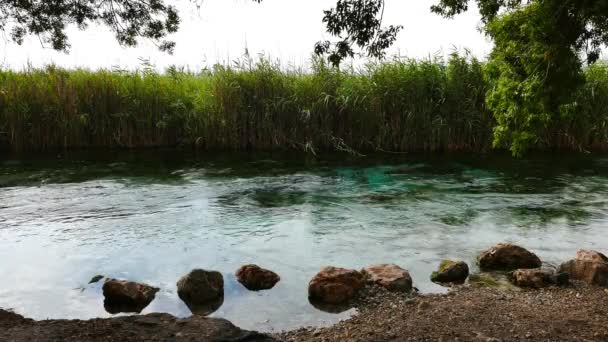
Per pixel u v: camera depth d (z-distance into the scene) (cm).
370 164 1385
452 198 986
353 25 625
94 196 1005
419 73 1625
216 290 537
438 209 902
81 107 1664
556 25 673
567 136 1622
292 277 592
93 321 444
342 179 1183
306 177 1206
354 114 1622
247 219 841
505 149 1627
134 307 515
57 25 887
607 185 1099
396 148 1625
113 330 426
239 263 636
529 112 735
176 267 621
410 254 671
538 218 841
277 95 1645
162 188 1082
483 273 609
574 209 897
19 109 1592
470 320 457
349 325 461
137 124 1672
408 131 1602
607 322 446
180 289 540
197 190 1064
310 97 1633
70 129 1636
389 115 1636
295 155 1539
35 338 409
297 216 860
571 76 712
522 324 445
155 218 846
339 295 526
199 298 527
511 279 584
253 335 420
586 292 535
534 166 1344
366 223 816
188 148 1670
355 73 1675
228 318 491
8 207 912
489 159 1464
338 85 1664
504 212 880
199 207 923
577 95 1492
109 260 644
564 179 1170
